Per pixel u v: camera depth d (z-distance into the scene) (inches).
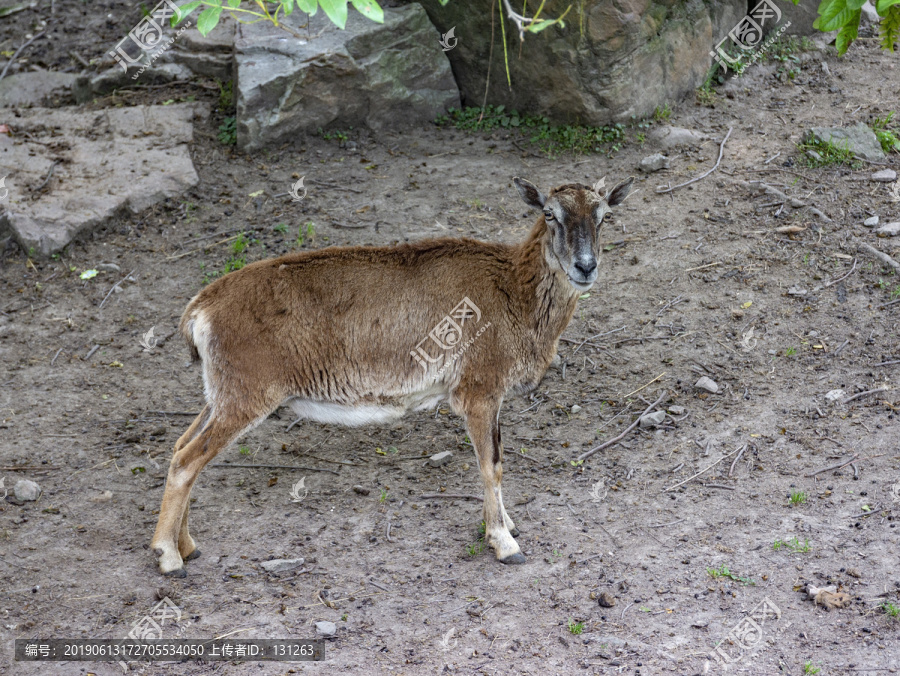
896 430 247.6
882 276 310.8
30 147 393.1
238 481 248.1
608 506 231.8
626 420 265.7
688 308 307.9
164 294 326.3
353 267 217.9
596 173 379.6
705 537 217.5
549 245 216.8
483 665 181.8
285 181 382.6
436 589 205.6
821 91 435.8
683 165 382.9
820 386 269.1
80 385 285.9
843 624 187.5
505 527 215.0
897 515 217.9
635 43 394.3
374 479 248.4
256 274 213.9
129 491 241.6
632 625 191.3
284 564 212.5
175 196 371.9
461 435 267.6
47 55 487.2
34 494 236.2
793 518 221.3
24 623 194.4
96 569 212.1
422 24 419.8
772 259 325.1
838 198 352.5
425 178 382.6
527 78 412.8
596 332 303.3
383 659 184.4
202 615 197.9
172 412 274.5
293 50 401.1
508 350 218.4
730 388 273.4
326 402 219.5
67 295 327.6
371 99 414.0
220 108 425.7
